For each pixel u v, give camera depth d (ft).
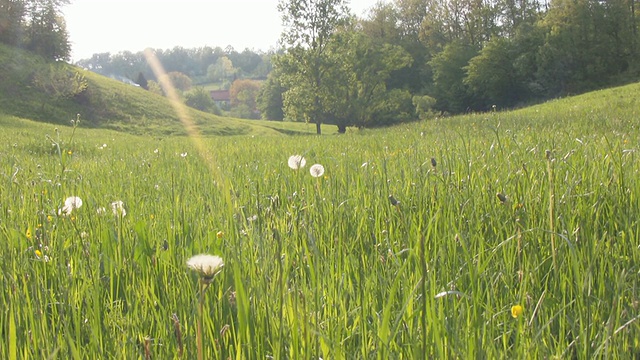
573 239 8.00
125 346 6.15
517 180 11.44
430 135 45.70
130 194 16.15
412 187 12.92
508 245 8.39
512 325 6.27
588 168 12.73
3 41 242.37
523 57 272.31
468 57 307.37
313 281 6.48
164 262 8.54
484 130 44.06
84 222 11.63
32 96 192.75
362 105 208.74
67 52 260.21
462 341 5.49
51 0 253.03
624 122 44.11
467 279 7.73
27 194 14.82
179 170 25.32
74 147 51.55
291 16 201.16
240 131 222.48
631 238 8.45
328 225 10.46
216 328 6.46
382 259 7.82
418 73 345.51
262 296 6.15
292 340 5.26
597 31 261.03
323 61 200.95
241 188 15.74
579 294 6.11
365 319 6.06
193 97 488.85
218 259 4.27
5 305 6.65
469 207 10.87
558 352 5.57
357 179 14.20
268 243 8.18
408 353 5.45
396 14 357.20
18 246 9.88
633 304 6.03
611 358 5.30
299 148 42.55
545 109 106.42
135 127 197.77
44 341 5.99
